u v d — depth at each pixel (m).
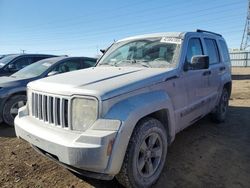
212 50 5.86
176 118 4.14
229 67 6.67
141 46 4.91
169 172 4.03
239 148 4.96
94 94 3.08
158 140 3.71
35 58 9.85
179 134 5.66
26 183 3.77
